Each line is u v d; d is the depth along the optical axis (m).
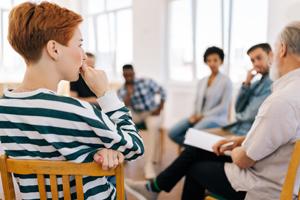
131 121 0.83
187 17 4.14
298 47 1.06
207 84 2.84
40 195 0.78
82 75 0.83
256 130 1.09
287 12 2.79
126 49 5.00
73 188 0.82
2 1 1.41
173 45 4.42
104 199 0.82
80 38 0.78
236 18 3.43
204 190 1.60
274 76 1.19
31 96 0.72
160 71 4.51
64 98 0.72
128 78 3.02
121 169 0.75
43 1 0.78
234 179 1.23
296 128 1.01
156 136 2.93
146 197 1.71
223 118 2.69
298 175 1.00
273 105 1.02
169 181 1.63
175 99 4.41
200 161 1.53
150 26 4.51
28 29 0.72
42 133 0.71
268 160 1.12
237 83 3.32
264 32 3.14
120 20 5.01
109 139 0.72
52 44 0.73
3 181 0.79
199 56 4.04
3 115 0.73
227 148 1.42
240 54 3.40
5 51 1.52
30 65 0.77
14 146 0.76
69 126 0.71
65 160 0.75
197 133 1.72
